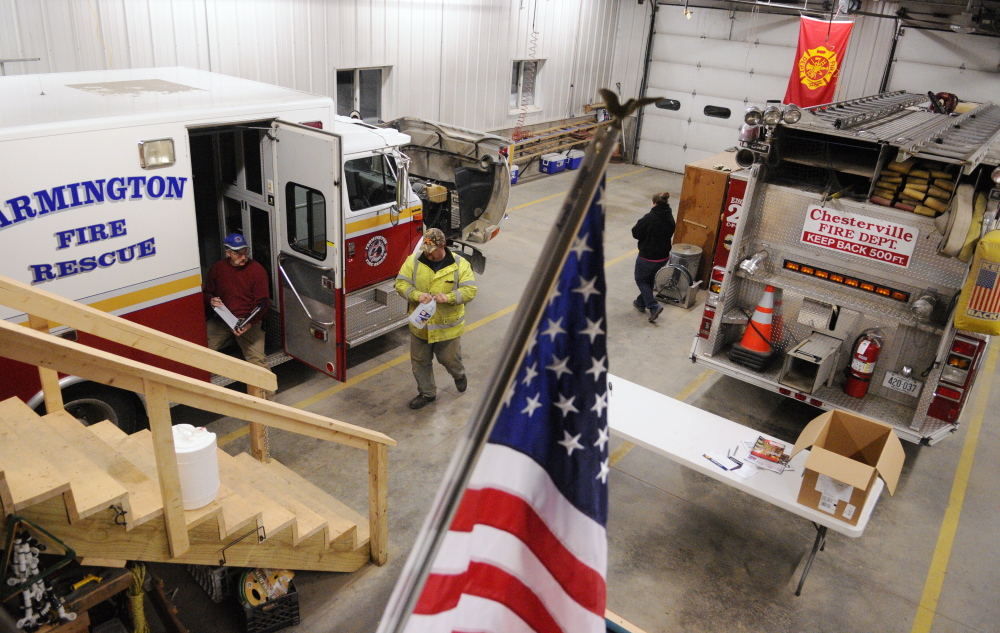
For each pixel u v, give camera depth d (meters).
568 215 1.39
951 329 5.78
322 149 6.07
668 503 6.16
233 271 6.49
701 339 7.23
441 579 1.92
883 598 5.28
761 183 6.57
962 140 6.02
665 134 17.81
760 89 16.14
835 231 6.36
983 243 5.31
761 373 6.92
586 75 17.39
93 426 4.57
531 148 16.23
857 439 5.05
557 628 1.88
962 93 13.88
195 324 6.18
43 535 3.11
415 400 7.16
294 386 7.43
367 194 7.31
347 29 11.52
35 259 5.00
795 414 7.60
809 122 6.13
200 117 5.77
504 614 1.90
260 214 6.99
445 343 6.94
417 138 9.87
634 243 12.45
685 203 10.58
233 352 7.25
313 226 6.64
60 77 6.70
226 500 4.22
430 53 13.10
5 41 8.08
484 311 9.44
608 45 17.67
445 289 6.68
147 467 4.24
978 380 8.77
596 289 1.70
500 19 14.34
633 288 10.64
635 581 5.27
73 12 8.49
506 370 1.46
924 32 13.94
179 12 9.42
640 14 17.30
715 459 5.25
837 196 6.27
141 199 5.50
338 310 6.48
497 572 1.89
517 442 1.83
